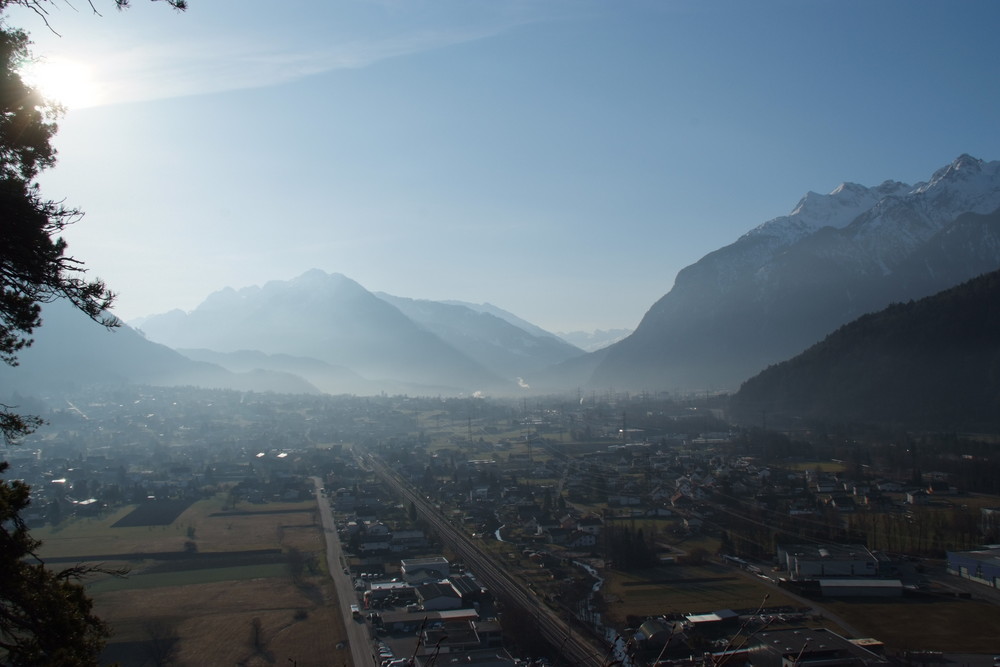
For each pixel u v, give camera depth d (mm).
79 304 21031
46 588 20141
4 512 19172
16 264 20031
